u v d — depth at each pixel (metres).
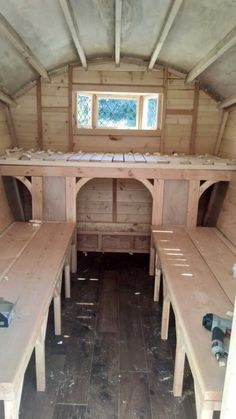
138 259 3.98
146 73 3.82
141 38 3.08
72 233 3.10
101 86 3.85
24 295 1.98
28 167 3.26
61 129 3.96
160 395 2.00
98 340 2.49
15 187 3.67
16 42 2.61
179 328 1.88
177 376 1.96
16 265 2.38
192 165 3.24
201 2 2.19
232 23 2.29
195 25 2.55
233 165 3.24
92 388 2.04
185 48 3.06
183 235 3.15
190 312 1.86
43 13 2.42
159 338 2.53
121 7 2.37
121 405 1.93
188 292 2.08
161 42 2.92
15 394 1.36
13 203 3.62
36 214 3.39
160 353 2.37
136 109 4.11
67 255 2.89
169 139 4.00
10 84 3.45
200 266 2.47
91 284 3.35
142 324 2.71
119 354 2.35
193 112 3.90
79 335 2.55
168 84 3.85
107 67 3.80
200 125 3.95
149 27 2.78
